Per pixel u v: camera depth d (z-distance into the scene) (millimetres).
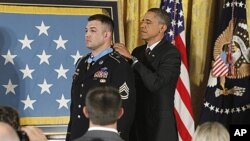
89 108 3998
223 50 8109
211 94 8133
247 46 8141
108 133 3963
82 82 5992
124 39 8008
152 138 6645
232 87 8125
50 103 7086
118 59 5949
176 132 6703
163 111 6629
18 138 3363
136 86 6633
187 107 7844
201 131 4391
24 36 7102
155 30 6703
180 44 7984
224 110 8141
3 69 6992
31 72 7074
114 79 5852
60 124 7098
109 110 3969
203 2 8438
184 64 7918
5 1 7086
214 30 8555
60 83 7152
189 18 8594
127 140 5879
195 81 8492
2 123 3385
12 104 6961
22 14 7129
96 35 5980
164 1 8109
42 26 7176
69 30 7254
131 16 8156
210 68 8484
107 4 7383
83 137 3965
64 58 7199
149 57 6691
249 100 8133
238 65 8109
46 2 7219
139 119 6727
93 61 6039
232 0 8156
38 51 7125
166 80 6422
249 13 8398
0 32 7027
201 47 8453
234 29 8133
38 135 3881
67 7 7277
